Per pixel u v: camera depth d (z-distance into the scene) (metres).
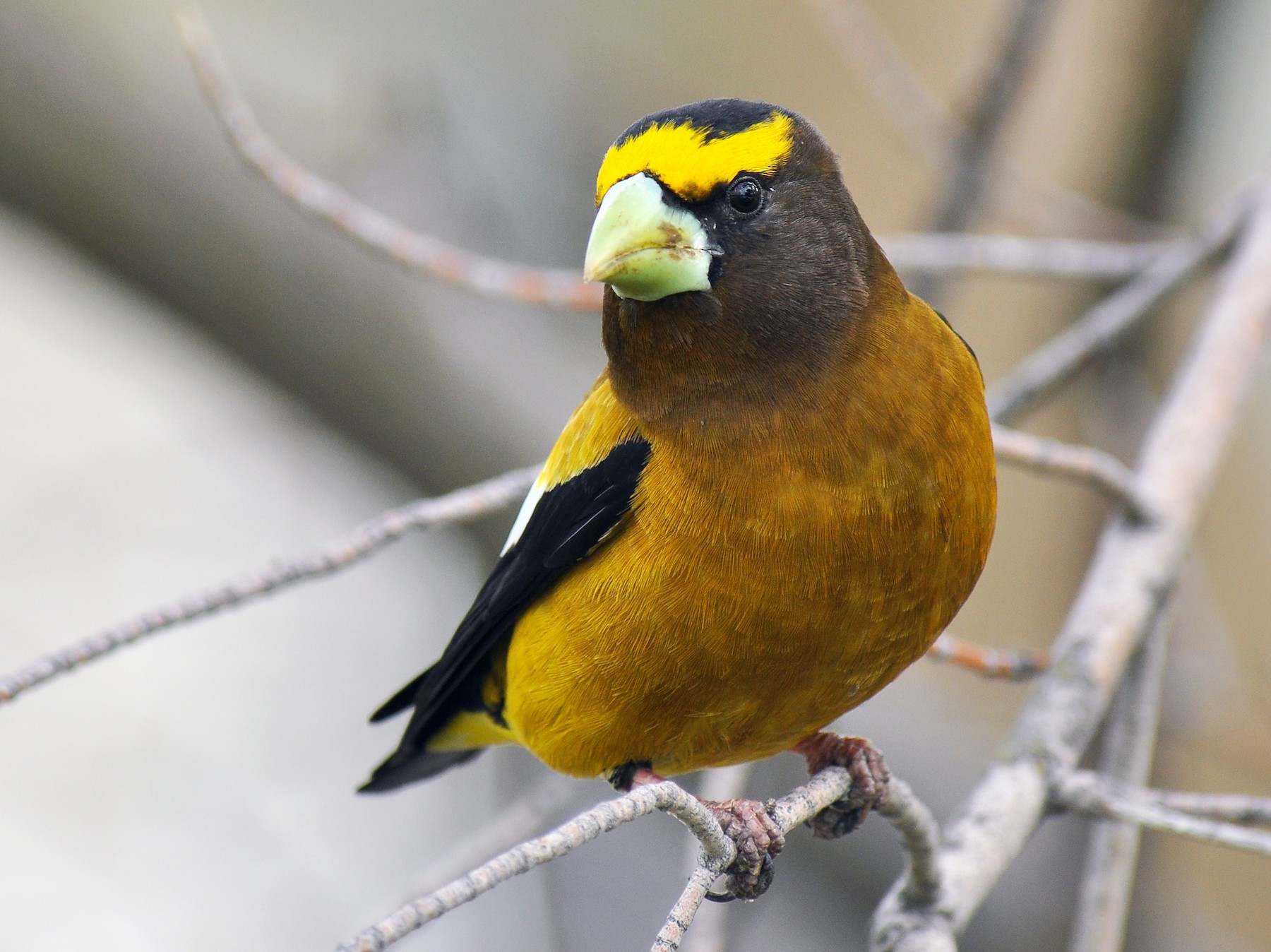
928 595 6.59
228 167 11.37
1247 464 14.88
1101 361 11.78
